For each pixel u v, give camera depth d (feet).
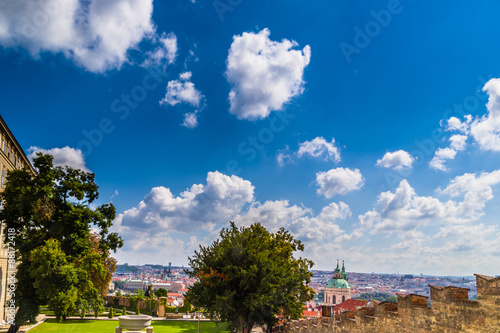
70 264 149.69
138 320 113.39
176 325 198.49
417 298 57.00
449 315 49.21
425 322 53.88
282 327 132.16
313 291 174.19
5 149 177.88
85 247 164.55
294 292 140.26
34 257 143.13
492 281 42.75
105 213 177.78
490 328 42.70
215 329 183.01
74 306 149.48
